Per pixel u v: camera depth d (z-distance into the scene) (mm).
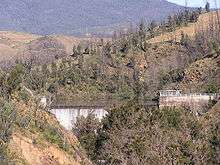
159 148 69688
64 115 124062
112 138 75500
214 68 189000
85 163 49469
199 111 119062
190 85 189250
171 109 82375
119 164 71125
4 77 48812
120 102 139125
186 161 69312
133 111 80375
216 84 167875
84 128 94562
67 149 46906
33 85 170000
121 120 79062
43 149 42938
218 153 71938
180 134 74375
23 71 54250
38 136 44094
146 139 71062
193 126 79188
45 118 48969
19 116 43812
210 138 77188
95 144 82875
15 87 48812
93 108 124125
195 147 71188
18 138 40938
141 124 75438
